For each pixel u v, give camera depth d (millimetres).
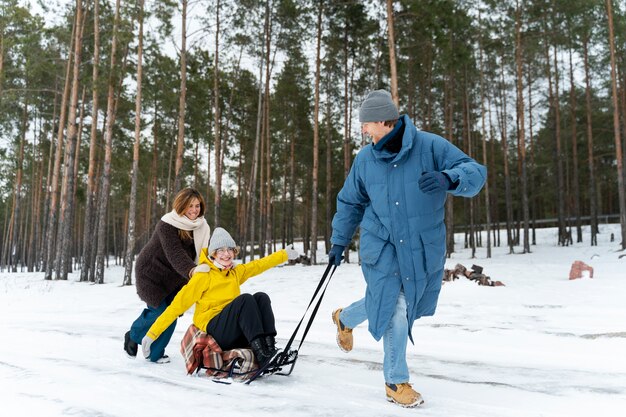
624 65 26484
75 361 4152
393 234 2805
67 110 31641
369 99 2879
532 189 33062
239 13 22500
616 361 3924
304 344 4945
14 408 2762
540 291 9227
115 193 37438
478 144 38344
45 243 30234
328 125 27547
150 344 3904
